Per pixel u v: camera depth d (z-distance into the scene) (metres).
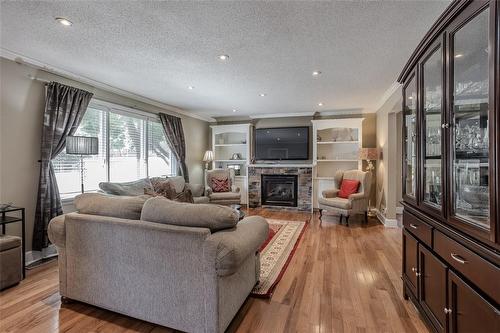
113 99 4.35
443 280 1.53
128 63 3.14
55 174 3.45
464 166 1.45
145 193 4.01
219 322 1.67
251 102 5.29
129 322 1.92
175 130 5.79
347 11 2.04
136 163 4.91
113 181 4.39
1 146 2.86
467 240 1.29
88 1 1.92
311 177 6.11
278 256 3.22
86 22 2.21
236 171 7.13
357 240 3.90
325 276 2.68
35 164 3.16
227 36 2.45
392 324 1.89
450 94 1.48
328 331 1.82
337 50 2.76
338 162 6.43
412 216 2.07
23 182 3.05
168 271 1.77
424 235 1.81
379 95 4.71
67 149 3.04
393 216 4.72
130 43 2.61
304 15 2.10
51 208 3.20
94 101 3.98
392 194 4.72
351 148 6.33
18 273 2.51
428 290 1.76
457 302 1.39
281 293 2.34
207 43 2.60
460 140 1.46
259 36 2.45
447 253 1.50
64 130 3.37
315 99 5.04
